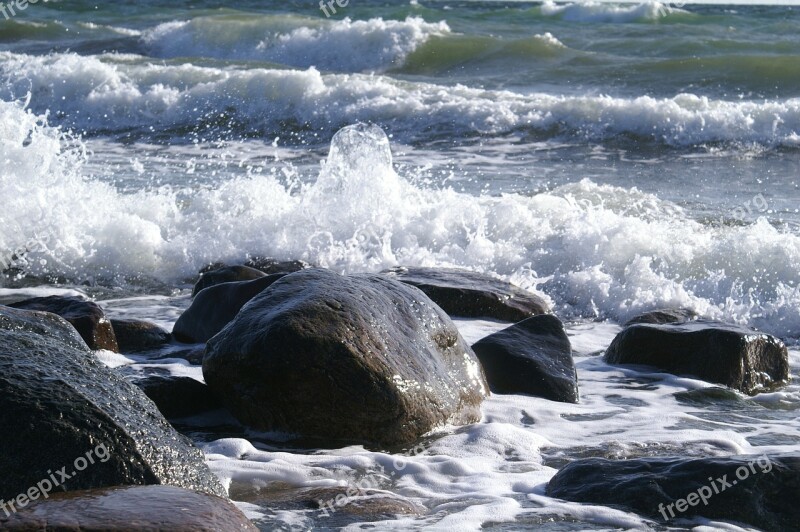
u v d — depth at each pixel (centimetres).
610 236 867
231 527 317
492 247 885
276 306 511
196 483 386
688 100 1422
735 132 1352
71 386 388
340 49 2028
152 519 310
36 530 301
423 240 920
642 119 1385
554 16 2638
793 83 1681
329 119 1487
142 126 1542
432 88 1551
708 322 671
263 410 493
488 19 2625
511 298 751
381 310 520
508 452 480
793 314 759
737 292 799
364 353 487
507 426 508
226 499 345
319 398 482
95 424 374
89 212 956
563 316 792
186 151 1400
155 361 620
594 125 1398
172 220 972
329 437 488
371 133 990
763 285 805
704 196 1083
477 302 742
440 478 442
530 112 1428
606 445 489
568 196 984
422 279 777
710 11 3194
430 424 499
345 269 880
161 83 1639
